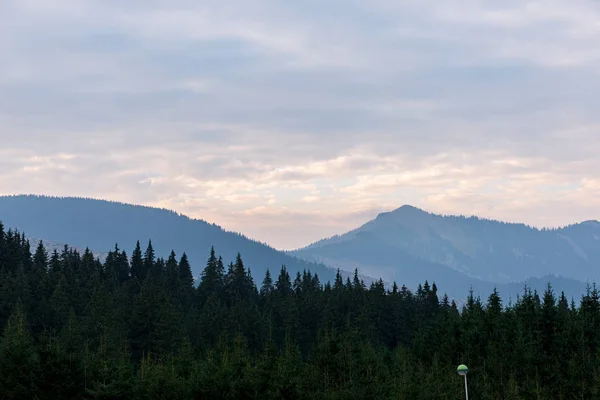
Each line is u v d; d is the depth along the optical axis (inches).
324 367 3009.4
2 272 5378.9
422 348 3730.3
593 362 2967.5
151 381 2711.6
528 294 3646.7
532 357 3002.0
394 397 2603.3
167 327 4222.4
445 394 2645.2
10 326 3526.1
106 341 3538.4
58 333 4308.6
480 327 3390.7
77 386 2743.6
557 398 2869.1
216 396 2733.8
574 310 3572.8
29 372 2689.5
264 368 2886.3
